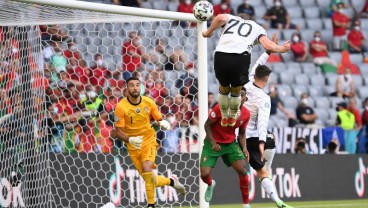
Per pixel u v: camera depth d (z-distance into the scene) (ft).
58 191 110.63
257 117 91.04
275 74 185.06
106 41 159.33
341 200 135.64
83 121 119.96
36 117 106.22
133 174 115.55
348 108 162.40
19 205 104.27
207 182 90.17
